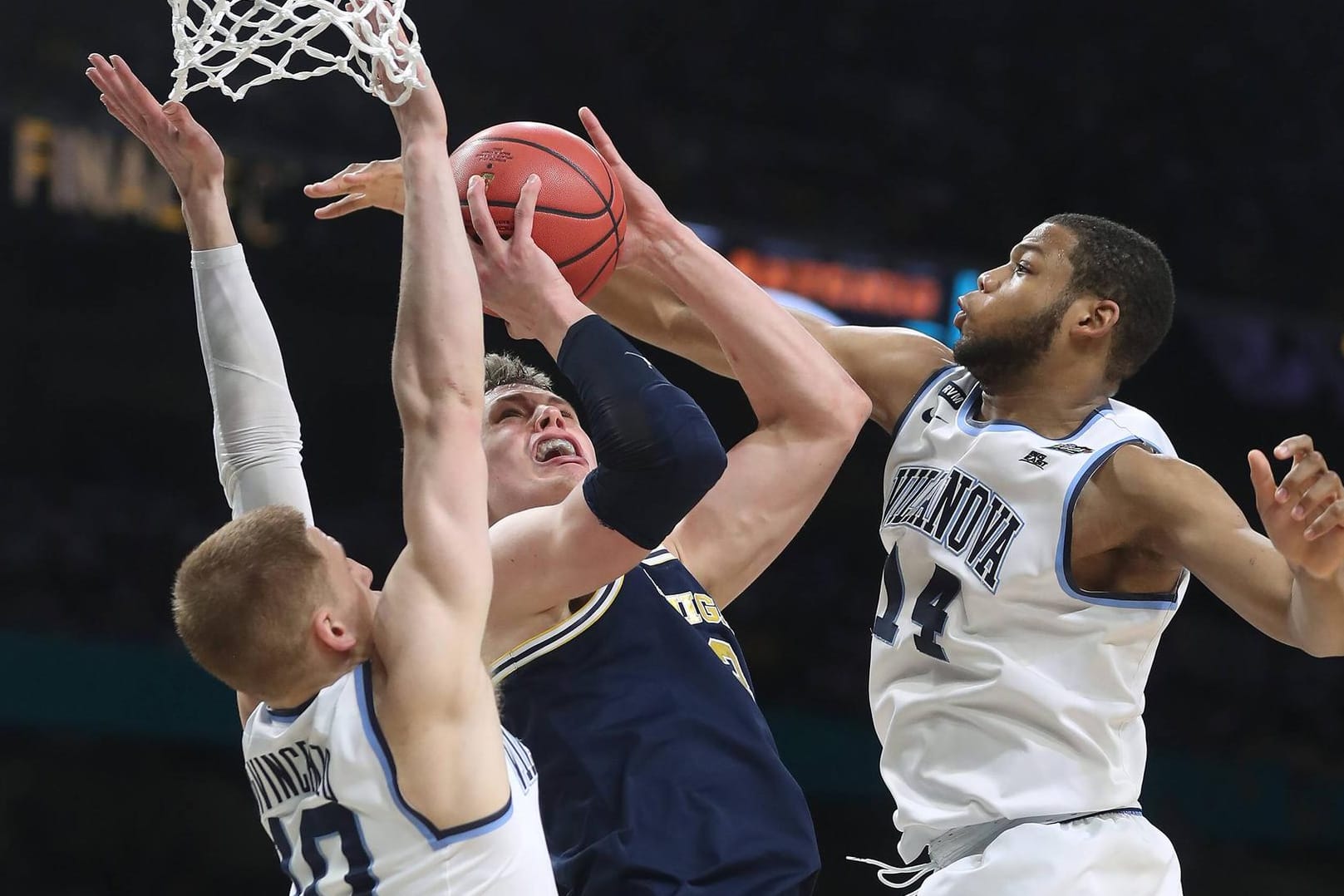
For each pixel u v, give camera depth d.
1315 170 12.98
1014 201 12.76
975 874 2.65
